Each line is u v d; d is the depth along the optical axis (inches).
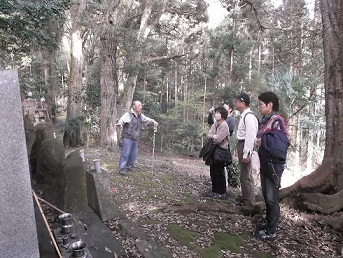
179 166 362.0
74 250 88.4
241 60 599.2
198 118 738.2
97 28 445.4
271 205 135.9
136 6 628.7
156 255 115.0
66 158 148.9
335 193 166.6
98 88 510.3
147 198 186.5
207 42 714.2
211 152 193.0
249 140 156.0
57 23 398.3
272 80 309.9
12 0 244.2
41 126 188.9
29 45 327.6
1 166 74.4
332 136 175.2
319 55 423.5
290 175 396.2
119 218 146.9
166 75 863.1
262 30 499.5
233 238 137.6
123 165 243.8
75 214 137.8
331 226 153.4
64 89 824.3
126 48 456.4
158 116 685.3
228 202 188.1
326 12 177.0
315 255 129.5
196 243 129.9
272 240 138.3
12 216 75.3
